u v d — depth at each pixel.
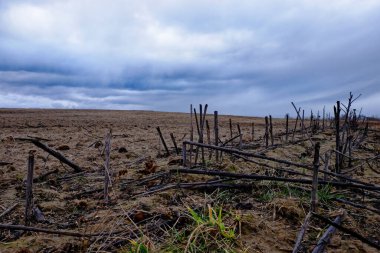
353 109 13.07
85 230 3.28
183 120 25.97
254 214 3.82
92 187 5.15
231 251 2.94
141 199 4.21
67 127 16.78
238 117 34.91
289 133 14.30
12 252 2.94
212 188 4.59
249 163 6.64
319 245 3.04
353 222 3.78
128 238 3.16
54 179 5.62
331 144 10.59
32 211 3.94
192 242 2.97
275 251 3.11
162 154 8.44
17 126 16.77
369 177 6.34
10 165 6.92
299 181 4.22
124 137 12.54
